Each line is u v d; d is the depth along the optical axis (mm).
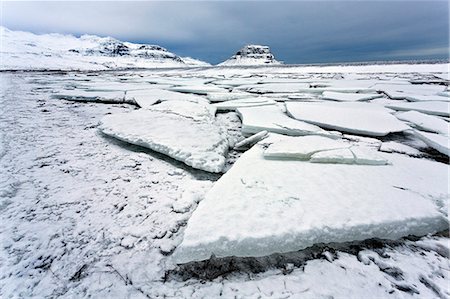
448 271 2107
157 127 5270
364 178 3354
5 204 2945
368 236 2424
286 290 1949
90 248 2383
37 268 2166
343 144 4402
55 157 4230
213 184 3467
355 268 2141
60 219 2750
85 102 8914
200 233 2312
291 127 5504
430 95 9859
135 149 4703
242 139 5617
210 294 1934
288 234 2330
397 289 1951
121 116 6141
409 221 2533
